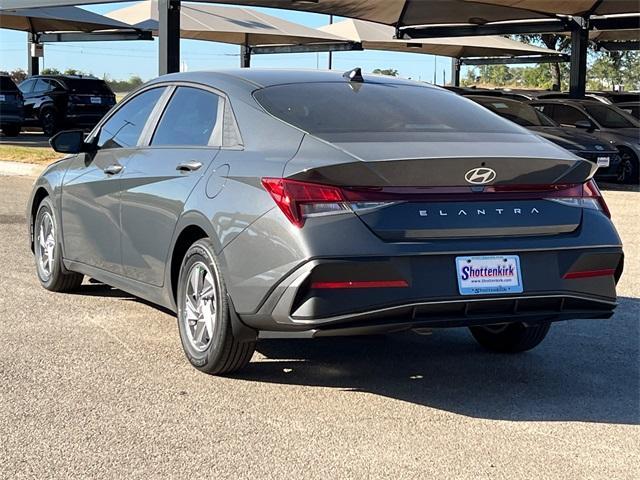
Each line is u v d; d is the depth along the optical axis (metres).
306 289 3.94
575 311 4.40
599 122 17.12
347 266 3.90
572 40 21.02
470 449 3.80
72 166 6.30
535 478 3.51
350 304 3.93
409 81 5.57
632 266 8.48
